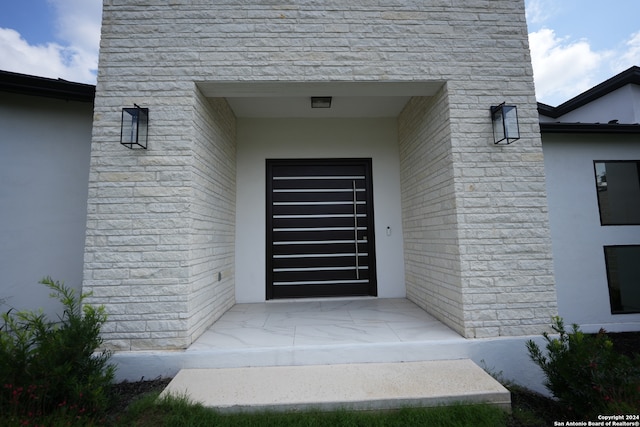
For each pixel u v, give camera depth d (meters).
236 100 4.69
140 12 3.49
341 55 3.55
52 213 4.11
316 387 2.66
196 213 3.46
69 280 4.07
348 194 5.52
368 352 3.16
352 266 5.41
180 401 2.43
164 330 3.14
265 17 3.55
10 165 4.03
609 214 5.16
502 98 3.60
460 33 3.65
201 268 3.60
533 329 3.32
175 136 3.36
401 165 5.40
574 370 2.44
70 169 4.20
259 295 5.18
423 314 4.25
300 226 5.41
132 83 3.40
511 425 2.38
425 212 4.35
